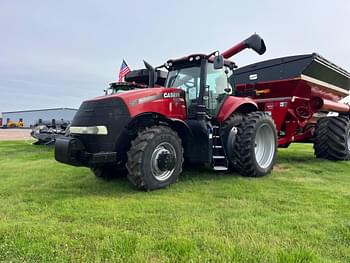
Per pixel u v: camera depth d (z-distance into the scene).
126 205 3.13
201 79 4.67
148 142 3.80
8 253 1.99
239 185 4.11
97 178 4.71
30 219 2.70
